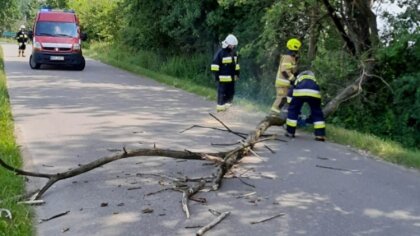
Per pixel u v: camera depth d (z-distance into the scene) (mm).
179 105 13352
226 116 11844
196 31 23203
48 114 11172
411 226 5355
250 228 5141
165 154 6836
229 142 9055
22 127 9734
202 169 7137
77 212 5520
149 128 10078
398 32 13344
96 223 5215
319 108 9617
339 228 5227
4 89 13945
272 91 16406
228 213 5488
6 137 8391
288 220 5398
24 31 29500
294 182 6762
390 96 13891
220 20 21172
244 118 11656
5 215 5129
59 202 5836
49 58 21703
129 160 7531
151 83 18438
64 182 6508
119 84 17625
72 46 22094
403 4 13516
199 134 9703
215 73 12297
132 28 29875
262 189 6410
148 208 5609
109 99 13852
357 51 14219
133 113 11781
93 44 45031
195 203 5820
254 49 18000
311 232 5098
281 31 15594
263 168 7418
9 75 18812
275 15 14836
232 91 12492
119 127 10047
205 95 15398
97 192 6133
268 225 5238
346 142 9336
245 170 7273
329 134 9891
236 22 21094
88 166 6434
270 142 9242
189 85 17438
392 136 13391
